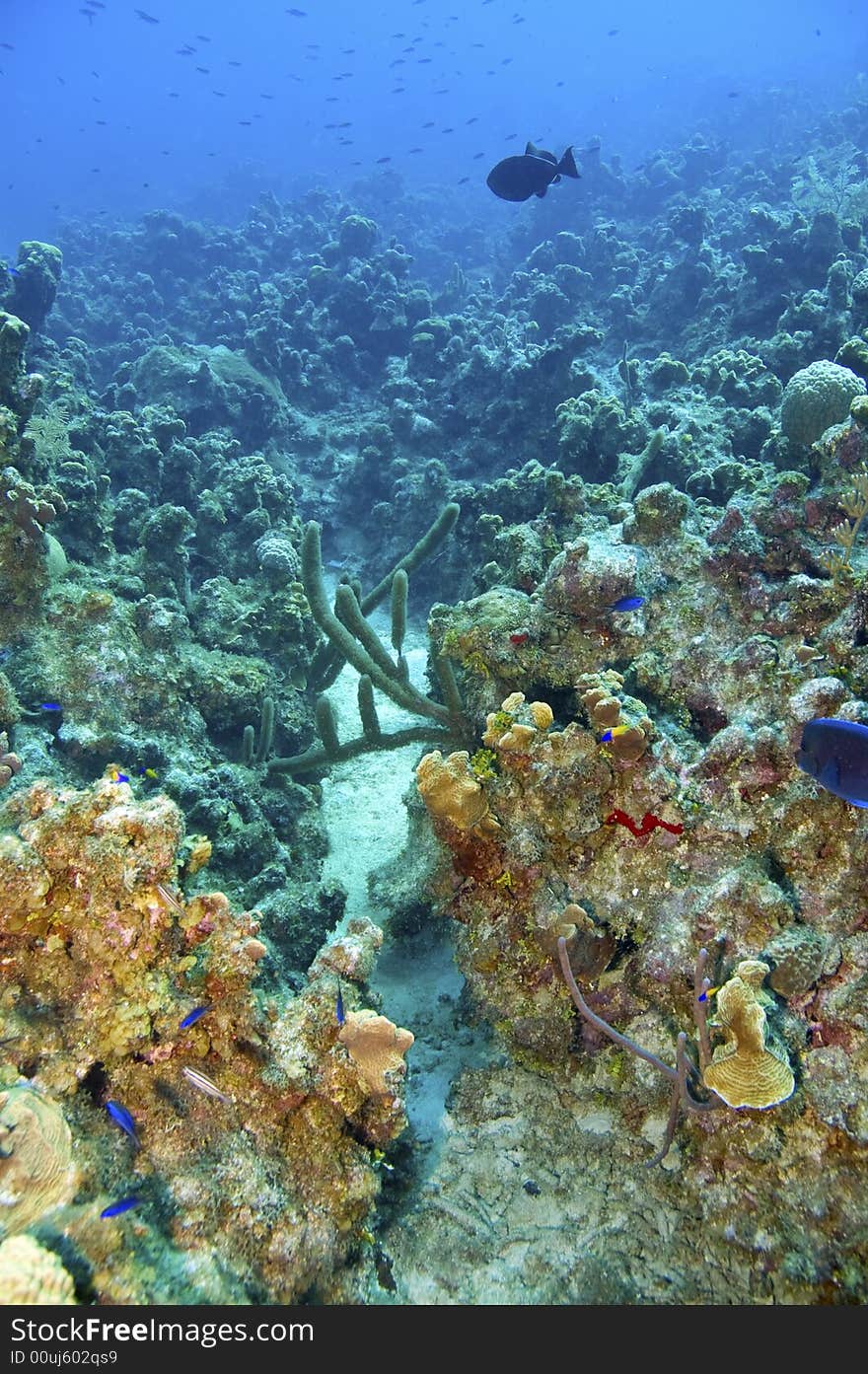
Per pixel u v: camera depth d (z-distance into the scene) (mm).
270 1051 3025
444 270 27797
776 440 7543
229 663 7141
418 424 12945
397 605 5980
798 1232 3016
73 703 5742
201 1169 2721
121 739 5633
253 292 19547
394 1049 3010
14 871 2738
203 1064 2947
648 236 21766
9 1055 2742
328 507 12977
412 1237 3430
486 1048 4445
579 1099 3908
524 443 12359
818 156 23500
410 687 5906
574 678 5066
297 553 8438
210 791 5734
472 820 3963
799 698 3623
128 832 2896
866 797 2629
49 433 7344
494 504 9828
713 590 4848
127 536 7992
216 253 23016
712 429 9883
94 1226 2312
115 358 17969
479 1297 3146
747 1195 3166
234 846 5535
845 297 11484
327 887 5398
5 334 6363
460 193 40219
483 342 15148
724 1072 2889
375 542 12344
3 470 5777
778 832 3602
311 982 3256
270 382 14406
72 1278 2074
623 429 9133
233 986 3016
